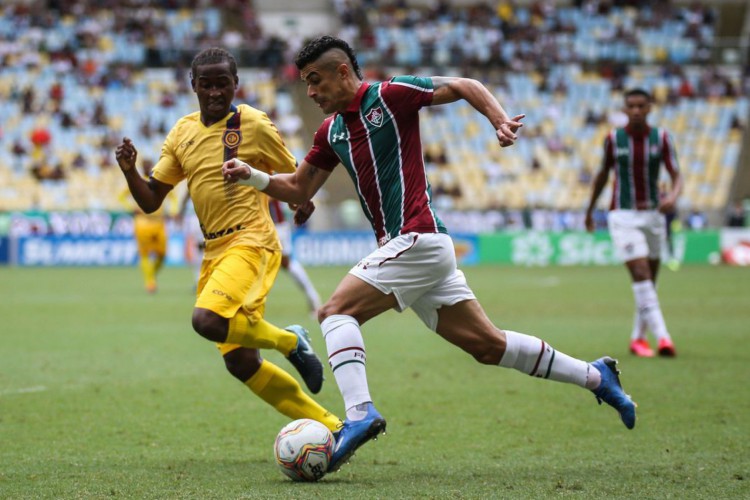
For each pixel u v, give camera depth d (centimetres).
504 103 13350
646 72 14150
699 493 1648
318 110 13125
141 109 12662
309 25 15075
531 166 12700
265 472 1864
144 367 3447
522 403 2708
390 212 1828
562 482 1742
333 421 2105
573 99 13512
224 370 3375
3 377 3198
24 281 8188
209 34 14112
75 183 11794
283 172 2145
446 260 1830
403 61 13938
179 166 2145
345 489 1688
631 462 1941
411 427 2372
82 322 5006
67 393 2884
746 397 2770
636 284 3678
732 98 13562
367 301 1827
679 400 2725
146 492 1669
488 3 15588
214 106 2075
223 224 2092
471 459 1997
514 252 11238
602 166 3681
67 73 13038
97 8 14425
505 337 1894
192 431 2330
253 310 2020
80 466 1922
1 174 11719
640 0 15638
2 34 13662
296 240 10912
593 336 4331
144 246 6894
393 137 1809
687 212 11881
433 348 4019
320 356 3747
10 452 2072
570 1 15762
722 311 5503
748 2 15588
